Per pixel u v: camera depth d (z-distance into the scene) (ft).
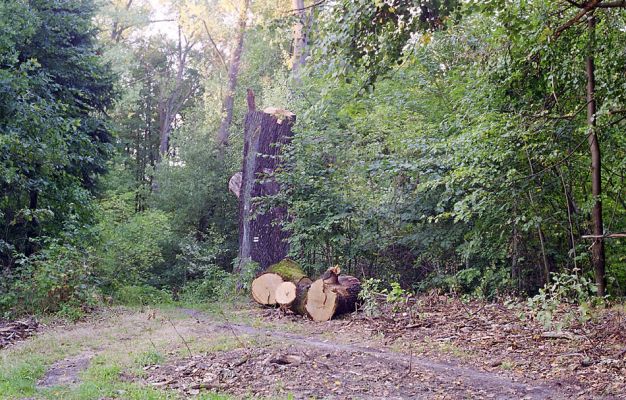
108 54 99.91
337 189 43.52
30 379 19.35
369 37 23.22
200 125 87.86
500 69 33.17
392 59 24.56
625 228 36.19
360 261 45.32
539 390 18.25
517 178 33.06
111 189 90.94
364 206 43.19
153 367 20.52
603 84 29.86
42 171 44.06
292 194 43.96
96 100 59.52
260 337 25.84
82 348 24.79
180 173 81.46
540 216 35.01
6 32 42.55
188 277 69.97
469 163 34.40
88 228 46.50
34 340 26.43
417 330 27.78
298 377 19.20
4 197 43.09
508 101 34.60
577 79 32.04
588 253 35.32
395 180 43.16
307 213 43.06
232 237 78.23
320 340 26.30
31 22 45.62
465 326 27.81
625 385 18.24
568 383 18.85
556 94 32.94
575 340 23.79
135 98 106.42
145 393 17.08
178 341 25.12
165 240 70.33
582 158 34.06
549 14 27.84
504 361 21.50
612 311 28.22
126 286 47.26
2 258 44.57
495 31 33.14
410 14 22.84
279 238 45.50
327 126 45.85
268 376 19.25
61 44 55.67
